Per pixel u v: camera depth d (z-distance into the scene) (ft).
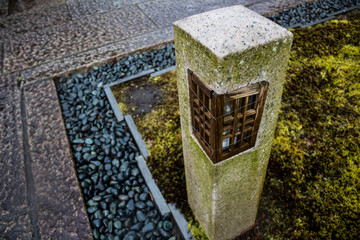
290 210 6.30
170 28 13.05
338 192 6.57
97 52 11.76
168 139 8.28
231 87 3.02
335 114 8.61
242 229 5.90
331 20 13.26
